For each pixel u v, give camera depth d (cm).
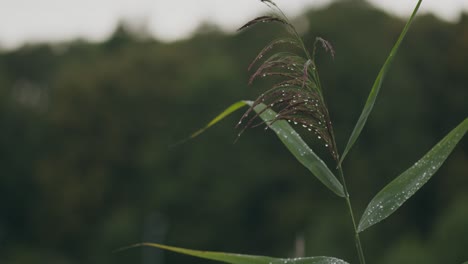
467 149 5278
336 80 5166
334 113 5166
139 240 5944
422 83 5519
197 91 5794
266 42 5612
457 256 4347
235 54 5972
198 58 6656
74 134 6431
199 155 5731
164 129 6184
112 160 6375
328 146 242
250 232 5694
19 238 7088
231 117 5700
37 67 8375
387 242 4959
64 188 6375
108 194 6338
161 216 5859
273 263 250
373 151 5162
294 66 224
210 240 5766
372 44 5278
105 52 7712
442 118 5509
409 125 5241
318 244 4672
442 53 5591
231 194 5653
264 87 5591
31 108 7306
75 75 6538
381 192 253
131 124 6419
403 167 5125
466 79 5503
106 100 6444
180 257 5881
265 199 5653
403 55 5453
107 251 5941
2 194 7106
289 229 5362
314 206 5306
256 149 5684
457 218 4425
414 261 4372
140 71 6562
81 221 6388
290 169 5572
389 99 5200
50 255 6519
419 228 5162
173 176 5878
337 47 5216
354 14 5453
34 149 7125
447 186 5156
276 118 225
